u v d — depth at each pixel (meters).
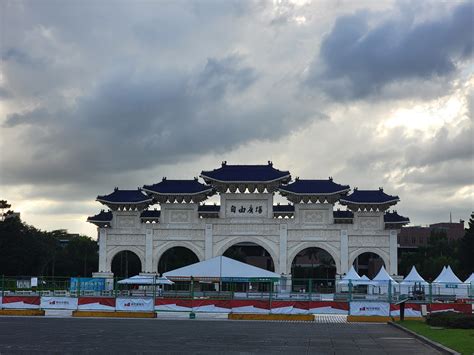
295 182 112.25
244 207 111.56
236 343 37.97
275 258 109.88
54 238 190.50
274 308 65.50
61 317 63.00
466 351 31.72
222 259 74.94
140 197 113.06
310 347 36.34
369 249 109.50
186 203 112.56
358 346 37.22
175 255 174.38
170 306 66.62
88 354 31.27
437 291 92.44
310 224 110.38
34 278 95.94
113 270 180.12
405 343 39.31
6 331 44.81
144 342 37.62
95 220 113.25
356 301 64.56
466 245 136.38
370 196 110.31
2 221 148.00
